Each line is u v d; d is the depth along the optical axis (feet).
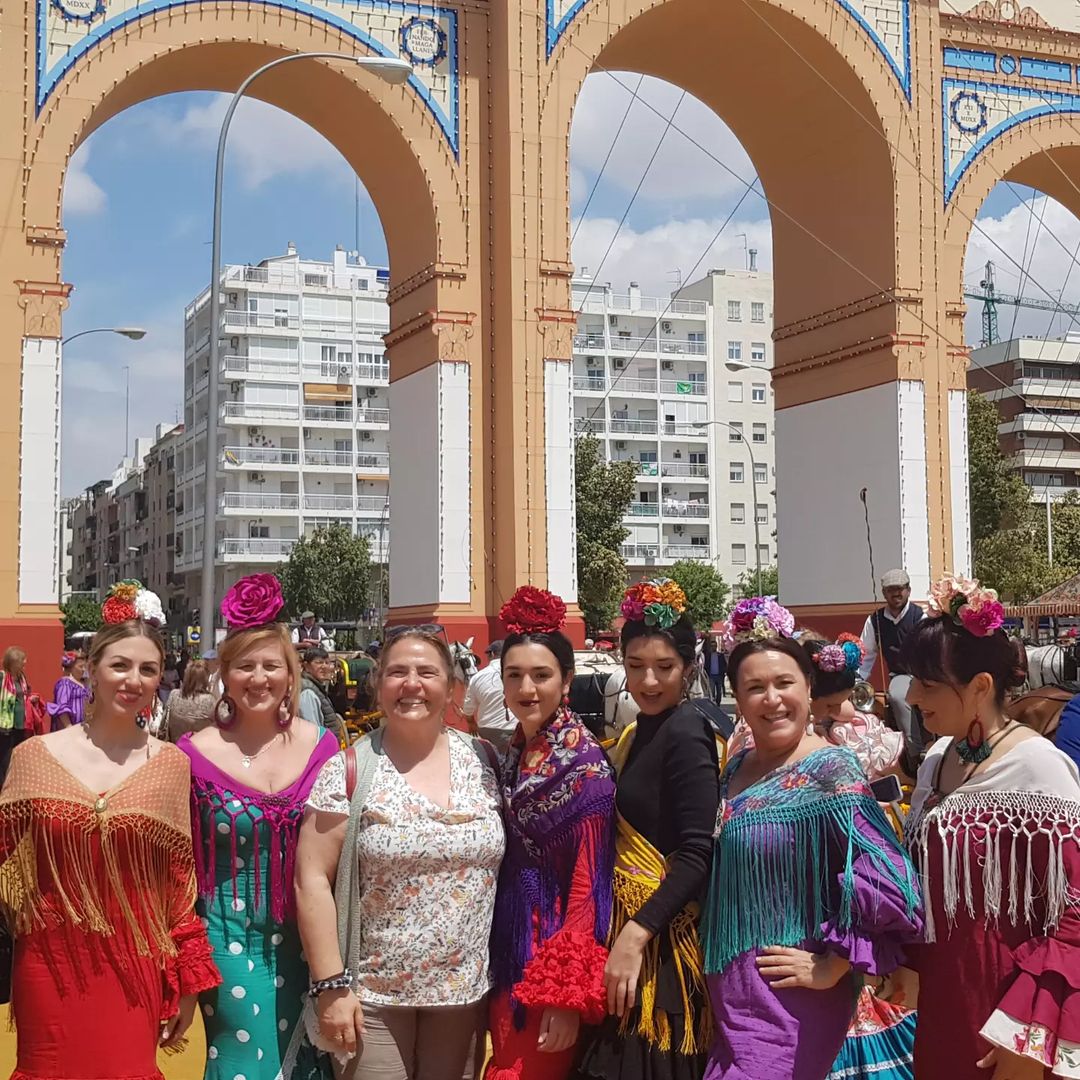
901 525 83.82
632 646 17.67
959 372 86.53
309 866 17.19
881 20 85.71
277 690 18.38
